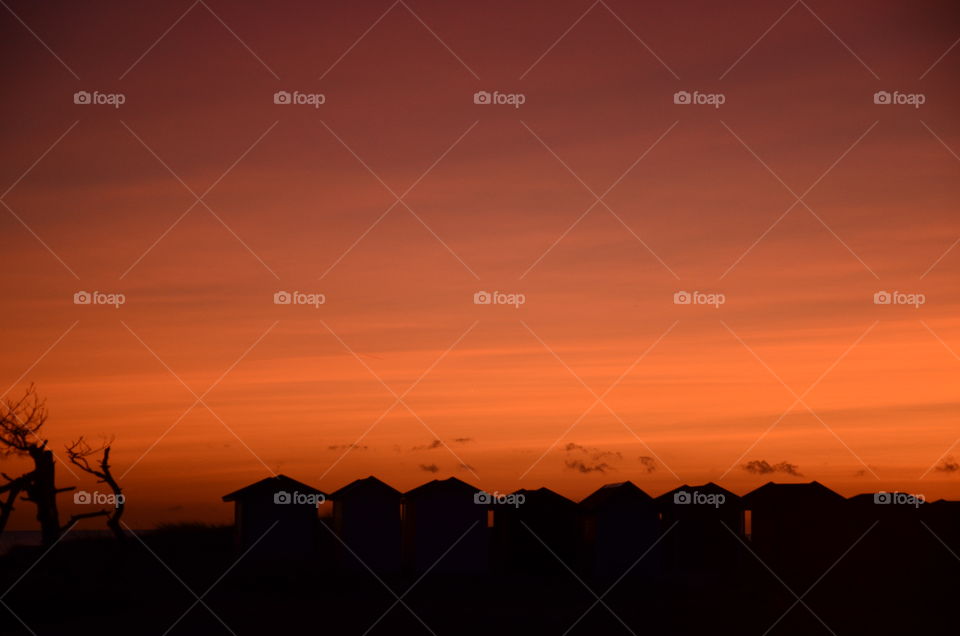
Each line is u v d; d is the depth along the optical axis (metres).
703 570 36.31
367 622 24.95
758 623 25.30
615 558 35.22
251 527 34.06
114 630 23.84
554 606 27.69
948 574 34.75
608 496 35.66
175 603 27.72
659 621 25.50
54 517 29.16
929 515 36.47
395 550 34.53
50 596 26.88
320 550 34.94
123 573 31.41
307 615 25.94
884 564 36.00
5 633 23.48
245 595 29.19
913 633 24.16
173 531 39.31
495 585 32.44
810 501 36.72
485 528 35.12
